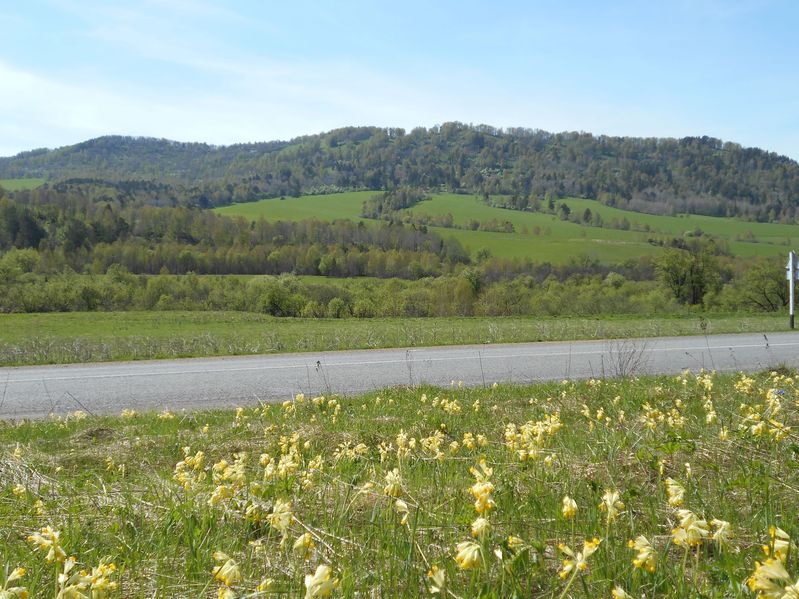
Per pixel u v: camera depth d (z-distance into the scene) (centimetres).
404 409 919
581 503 404
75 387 1309
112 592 300
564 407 872
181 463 457
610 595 283
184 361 1709
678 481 426
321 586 227
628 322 2848
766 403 740
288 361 1653
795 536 327
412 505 388
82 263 6309
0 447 702
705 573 303
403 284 5181
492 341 2045
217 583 318
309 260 6688
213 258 6656
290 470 425
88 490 512
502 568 272
